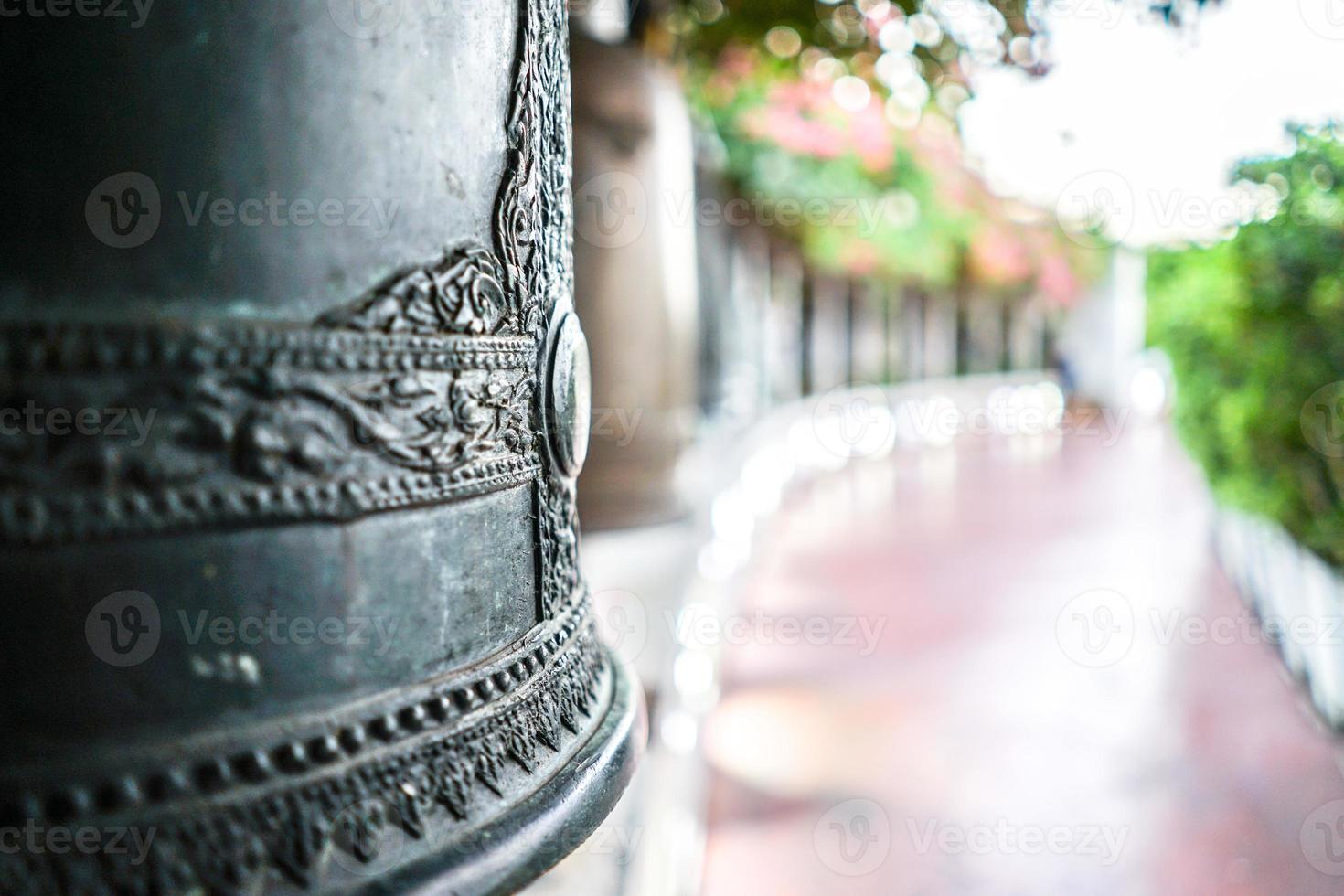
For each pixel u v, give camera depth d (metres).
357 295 0.89
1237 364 4.66
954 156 11.84
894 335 11.90
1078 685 4.01
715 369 6.92
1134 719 3.66
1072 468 10.35
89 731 0.78
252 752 0.83
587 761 1.08
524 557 1.10
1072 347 16.67
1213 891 2.60
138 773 0.79
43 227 0.78
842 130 8.54
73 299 0.79
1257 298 4.09
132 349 0.79
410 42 0.93
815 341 9.81
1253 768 3.26
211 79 0.83
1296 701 3.81
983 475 9.87
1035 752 3.40
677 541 3.89
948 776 3.23
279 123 0.85
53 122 0.78
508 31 1.05
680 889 2.45
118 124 0.80
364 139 0.90
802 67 3.95
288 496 0.84
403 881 0.85
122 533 0.78
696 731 3.04
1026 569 5.96
